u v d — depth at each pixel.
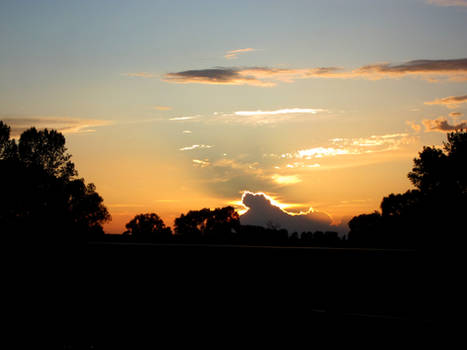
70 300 19.00
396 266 16.12
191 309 17.36
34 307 18.53
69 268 20.41
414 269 15.79
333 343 14.58
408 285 15.38
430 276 15.35
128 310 17.81
